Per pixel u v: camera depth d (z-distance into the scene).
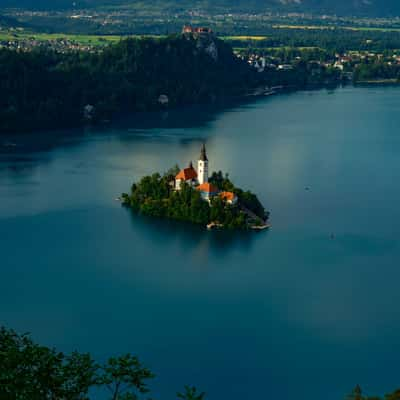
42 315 172.50
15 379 87.06
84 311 174.62
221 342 160.38
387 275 196.88
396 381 145.62
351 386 143.88
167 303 179.25
